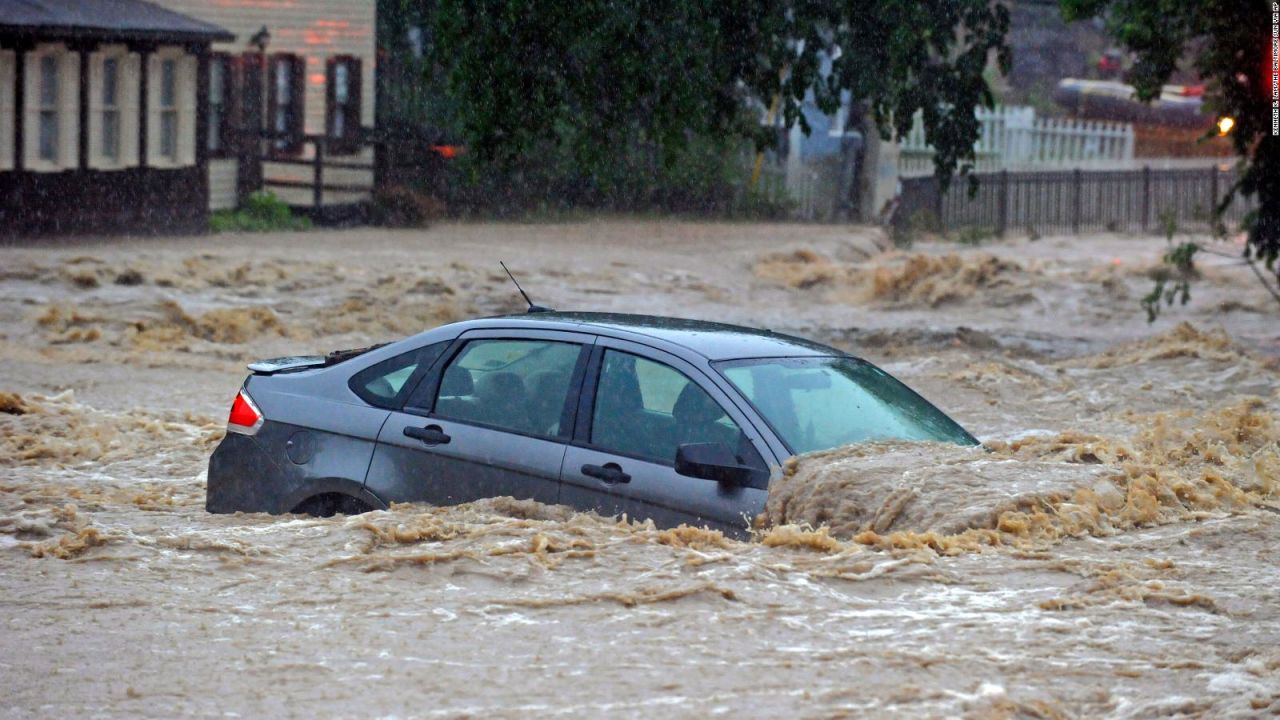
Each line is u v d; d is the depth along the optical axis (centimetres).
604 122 4684
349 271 6241
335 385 2167
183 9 8131
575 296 6128
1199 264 7831
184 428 3306
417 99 9450
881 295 6581
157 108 7706
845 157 9981
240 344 4794
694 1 4372
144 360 4369
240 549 1808
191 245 7138
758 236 8612
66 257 6053
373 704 1285
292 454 2139
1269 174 5031
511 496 1980
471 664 1386
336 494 2109
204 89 7912
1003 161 11444
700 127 4591
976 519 1786
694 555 1708
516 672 1362
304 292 5775
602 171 5059
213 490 2206
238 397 2239
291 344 4847
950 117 4728
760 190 9962
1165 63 4744
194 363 4378
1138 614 1514
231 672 1376
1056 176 10325
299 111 8825
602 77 4534
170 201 7788
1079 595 1574
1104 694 1288
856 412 2022
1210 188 10975
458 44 4547
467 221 9088
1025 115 11512
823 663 1373
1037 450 2152
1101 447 2139
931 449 1992
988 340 5341
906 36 4475
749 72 4606
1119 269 7438
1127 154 11744
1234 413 2986
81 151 7344
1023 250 9088
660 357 1973
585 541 1772
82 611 1579
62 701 1302
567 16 4388
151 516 2123
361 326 5206
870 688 1304
